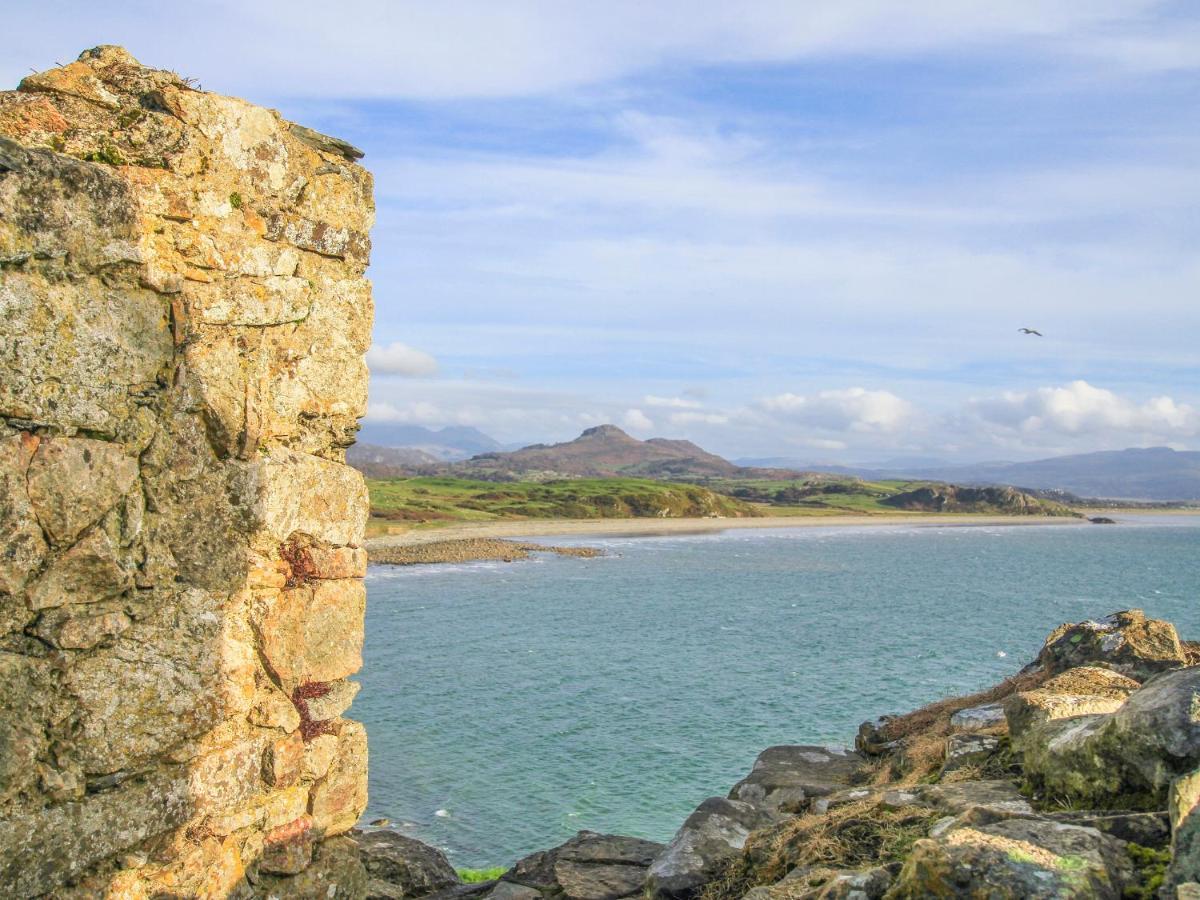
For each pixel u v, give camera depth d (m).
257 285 6.86
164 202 6.26
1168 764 6.52
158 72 6.32
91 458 5.70
